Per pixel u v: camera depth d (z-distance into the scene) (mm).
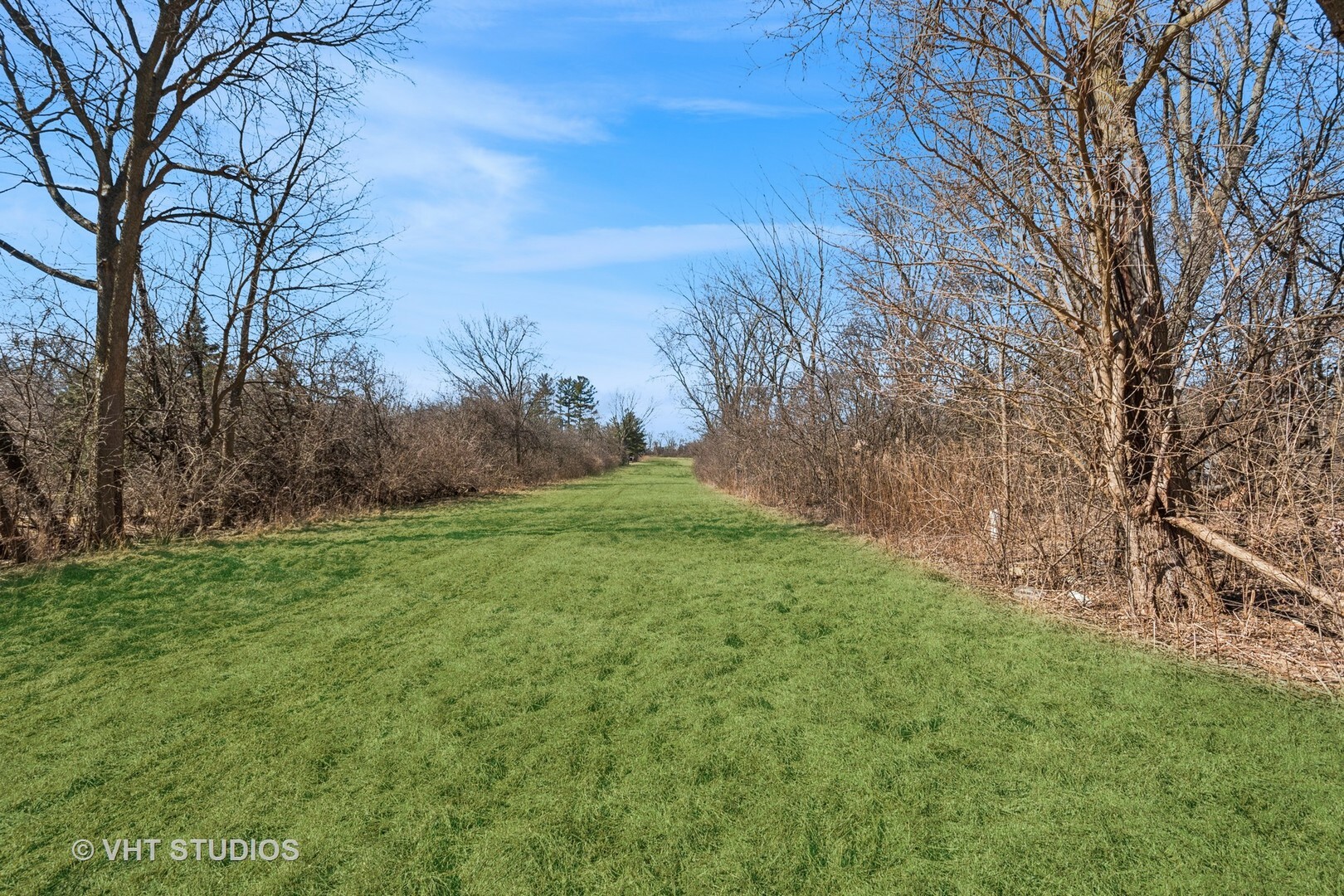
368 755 2982
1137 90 4531
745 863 2215
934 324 5875
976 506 6891
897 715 3283
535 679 3863
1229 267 4625
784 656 4191
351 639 4715
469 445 19750
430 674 3975
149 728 3307
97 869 2264
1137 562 4766
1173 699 3393
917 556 7586
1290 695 3406
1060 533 5754
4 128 8273
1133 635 4461
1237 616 4570
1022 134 5039
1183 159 5137
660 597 5852
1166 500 4539
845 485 10391
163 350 10773
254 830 2451
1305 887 2049
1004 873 2143
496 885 2137
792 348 12766
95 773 2873
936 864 2191
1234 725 3086
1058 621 4855
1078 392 4824
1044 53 4289
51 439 8195
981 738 3018
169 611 5535
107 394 8562
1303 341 4227
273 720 3371
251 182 10500
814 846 2291
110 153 8992
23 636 4852
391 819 2500
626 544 8898
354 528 10727
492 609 5488
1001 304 5254
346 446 14125
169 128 9336
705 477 25750
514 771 2820
